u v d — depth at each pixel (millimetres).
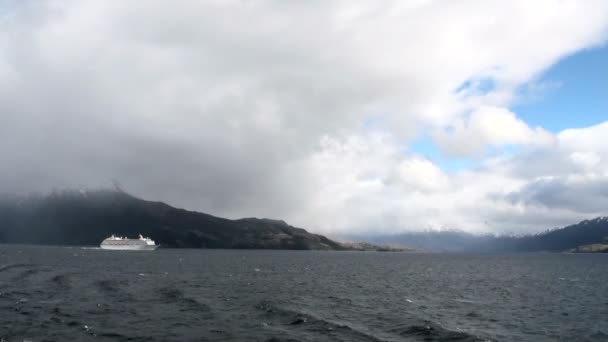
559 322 54469
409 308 64438
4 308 54031
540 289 96062
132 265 159375
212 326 47094
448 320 54875
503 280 122312
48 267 133000
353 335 45062
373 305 66812
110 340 40469
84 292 71750
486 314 59875
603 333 48219
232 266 175250
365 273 148375
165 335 42719
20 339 39719
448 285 104188
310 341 41750
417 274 146625
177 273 124688
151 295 70312
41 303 58719
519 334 47344
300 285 97312
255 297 71562
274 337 42781
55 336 41219
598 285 108000
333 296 77000
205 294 73812
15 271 113188
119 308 56688
